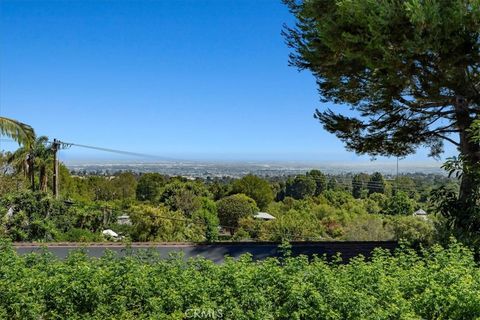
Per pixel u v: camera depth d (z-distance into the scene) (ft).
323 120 39.24
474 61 27.58
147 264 19.54
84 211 65.92
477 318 15.12
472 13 25.23
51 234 56.18
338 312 15.80
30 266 20.36
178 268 18.70
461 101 32.22
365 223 74.38
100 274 17.74
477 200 27.76
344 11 27.86
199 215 103.76
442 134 37.24
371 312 15.79
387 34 26.81
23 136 56.34
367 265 18.65
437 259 19.98
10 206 57.06
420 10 24.94
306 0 31.24
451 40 26.25
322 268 17.93
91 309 17.24
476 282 16.96
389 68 28.45
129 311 17.01
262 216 122.31
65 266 19.26
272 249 32.53
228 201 125.08
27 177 75.61
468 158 29.07
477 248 25.16
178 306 16.76
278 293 16.98
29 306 16.88
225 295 16.66
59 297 17.22
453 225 28.30
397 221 55.88
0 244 21.85
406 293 17.39
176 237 79.10
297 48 36.06
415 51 26.45
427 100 32.96
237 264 18.39
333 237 84.84
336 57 31.94
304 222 93.20
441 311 16.07
